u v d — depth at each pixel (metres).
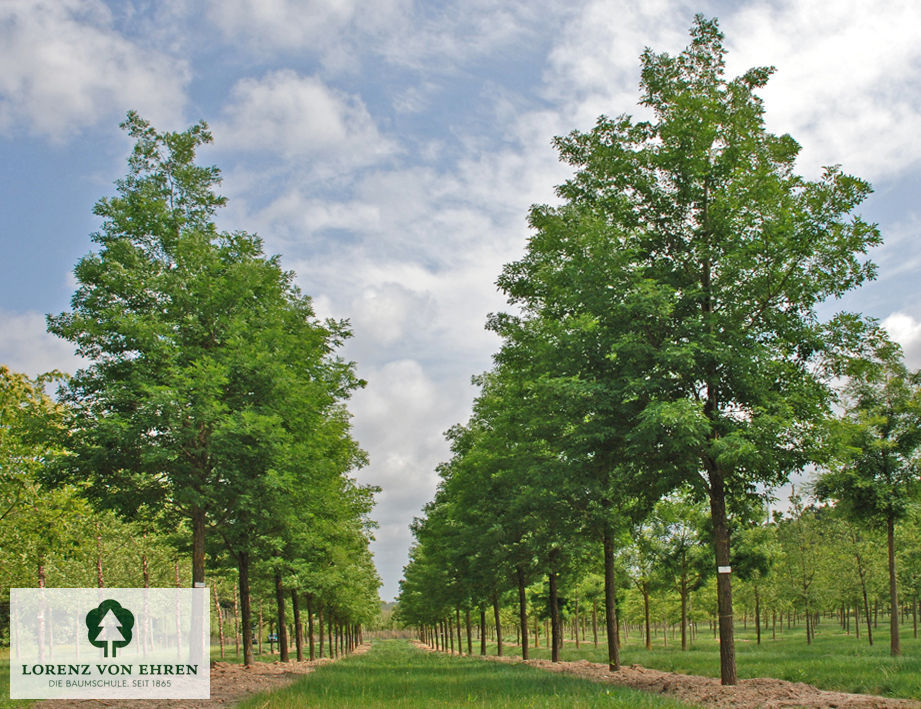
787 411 15.09
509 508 24.56
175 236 18.67
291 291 22.56
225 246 19.14
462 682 17.53
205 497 16.97
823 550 40.59
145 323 16.31
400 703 12.78
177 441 16.20
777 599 45.06
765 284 16.17
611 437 16.52
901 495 25.23
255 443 17.61
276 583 30.34
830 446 15.80
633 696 12.91
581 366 17.05
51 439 16.61
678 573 37.97
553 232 18.75
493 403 25.25
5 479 21.38
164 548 35.53
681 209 17.19
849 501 26.09
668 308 15.25
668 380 15.91
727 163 16.22
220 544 22.64
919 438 25.23
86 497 17.56
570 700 12.48
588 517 20.42
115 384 16.41
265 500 18.92
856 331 15.97
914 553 36.78
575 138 18.88
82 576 35.84
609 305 16.42
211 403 16.11
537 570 26.75
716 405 16.31
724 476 16.67
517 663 27.64
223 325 18.31
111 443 16.20
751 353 15.27
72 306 17.42
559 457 20.05
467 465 28.25
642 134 17.66
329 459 24.86
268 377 17.77
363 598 61.09
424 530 43.78
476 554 31.47
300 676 20.86
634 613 61.38
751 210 16.33
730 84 17.20
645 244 17.36
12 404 21.14
